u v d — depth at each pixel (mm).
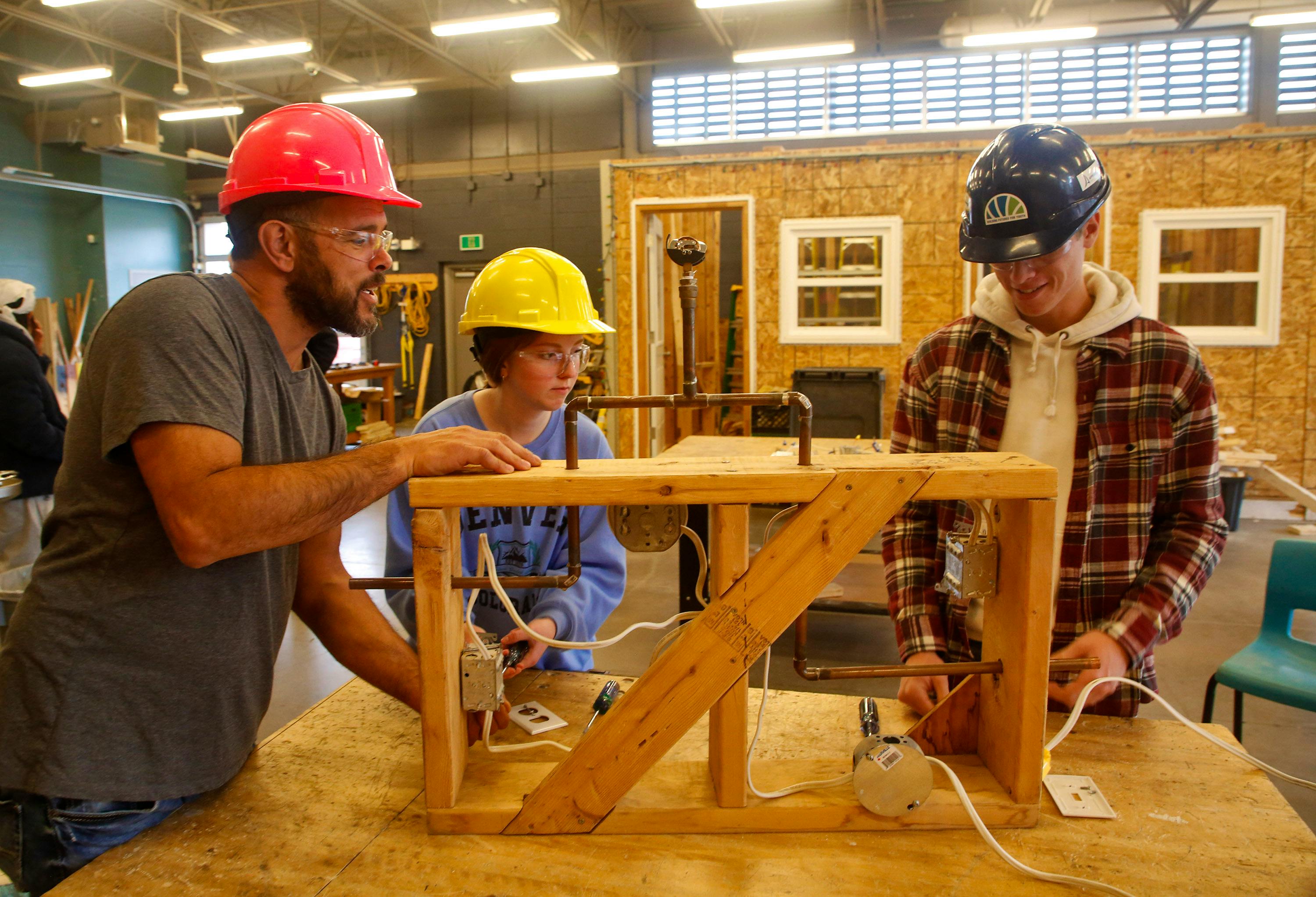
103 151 9938
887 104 8562
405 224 10461
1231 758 1063
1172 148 5926
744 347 7266
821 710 1205
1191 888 815
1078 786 989
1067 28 6535
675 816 914
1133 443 1256
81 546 935
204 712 978
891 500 869
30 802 926
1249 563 4816
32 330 3314
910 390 1451
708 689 890
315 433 1092
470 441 913
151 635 938
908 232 6293
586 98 9719
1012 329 1316
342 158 954
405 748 1119
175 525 843
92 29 8539
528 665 1258
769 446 3322
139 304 902
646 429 6738
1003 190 1143
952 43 7852
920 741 1039
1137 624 1188
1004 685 940
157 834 922
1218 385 6070
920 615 1295
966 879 834
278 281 994
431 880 841
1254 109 7617
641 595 4445
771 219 6477
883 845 893
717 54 9031
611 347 6758
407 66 9844
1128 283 1297
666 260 7449
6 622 2494
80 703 928
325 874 851
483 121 10078
